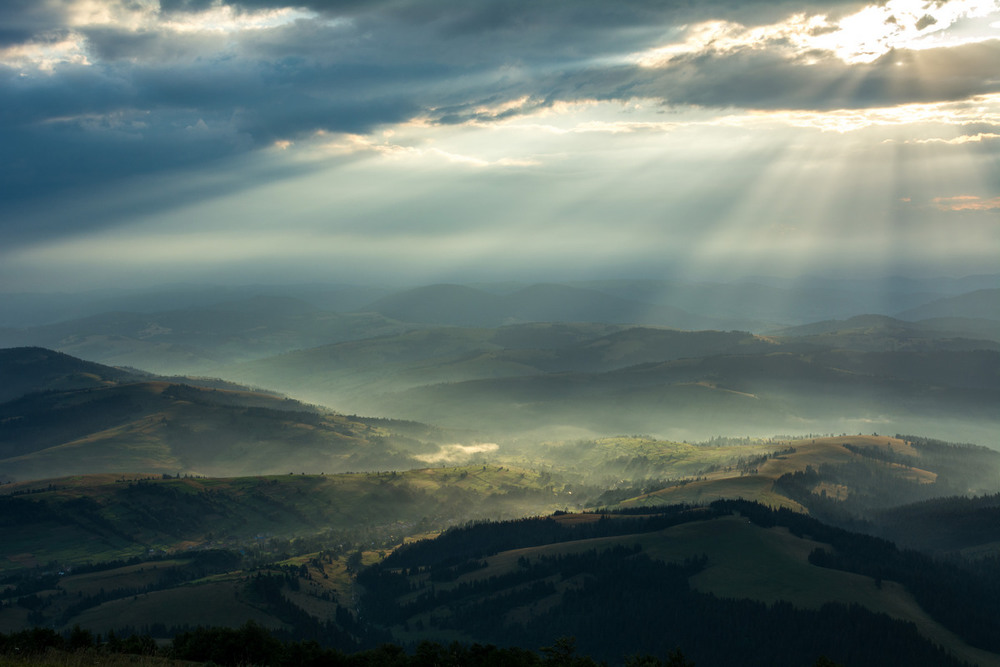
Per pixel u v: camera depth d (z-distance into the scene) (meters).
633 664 135.50
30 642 107.50
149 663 102.06
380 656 137.88
